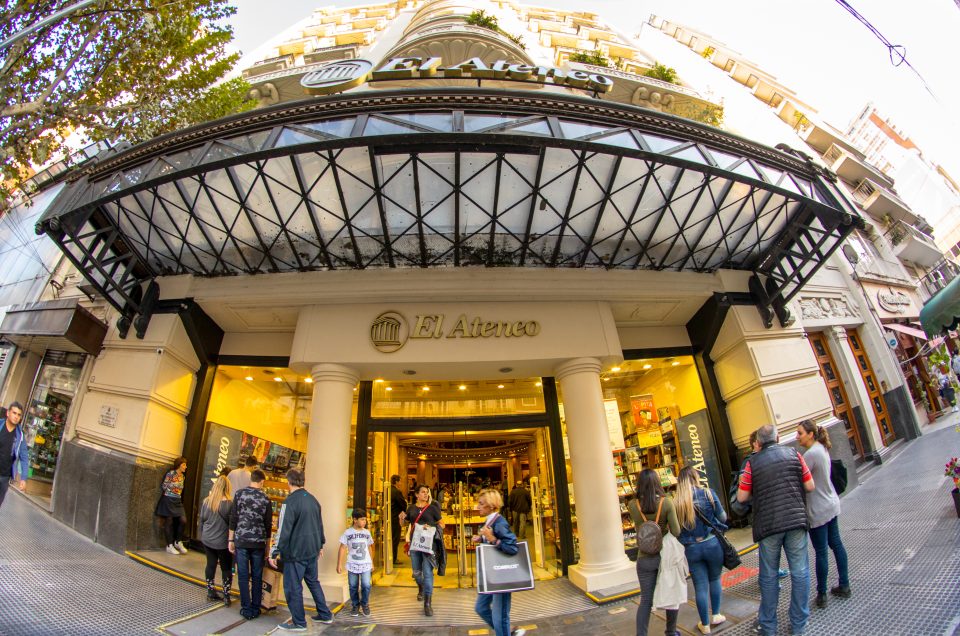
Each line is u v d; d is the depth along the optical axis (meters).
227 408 10.26
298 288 8.98
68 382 10.20
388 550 8.73
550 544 9.01
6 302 13.07
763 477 4.02
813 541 4.39
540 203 8.08
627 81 15.95
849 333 13.64
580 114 7.43
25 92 8.70
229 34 10.99
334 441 8.22
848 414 12.04
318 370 8.75
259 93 15.91
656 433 10.78
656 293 9.66
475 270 9.09
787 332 10.34
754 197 8.81
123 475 8.25
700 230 9.18
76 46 9.15
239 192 7.67
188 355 9.66
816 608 4.29
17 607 4.62
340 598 6.96
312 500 5.44
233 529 5.44
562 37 25.00
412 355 8.77
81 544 7.61
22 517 8.20
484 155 7.65
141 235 8.66
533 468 9.62
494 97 7.33
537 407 9.67
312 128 7.19
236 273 9.27
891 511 6.98
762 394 9.55
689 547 4.24
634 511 6.76
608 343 9.16
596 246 9.04
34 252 13.76
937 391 14.73
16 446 5.02
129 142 9.48
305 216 8.34
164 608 5.36
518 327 9.12
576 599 6.93
